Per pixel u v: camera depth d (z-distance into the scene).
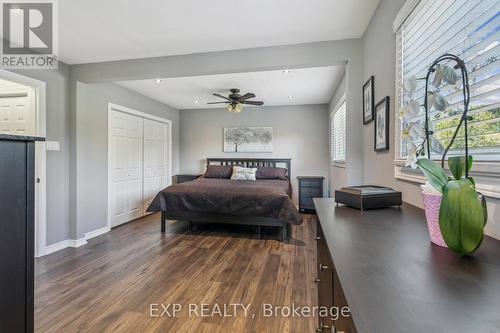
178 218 3.76
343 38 2.52
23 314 0.90
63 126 3.21
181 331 1.64
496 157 0.89
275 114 5.70
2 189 0.84
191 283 2.25
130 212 4.55
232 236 3.62
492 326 0.42
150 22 2.25
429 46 1.29
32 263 0.93
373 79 2.12
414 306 0.47
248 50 2.75
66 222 3.26
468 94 0.82
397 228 0.98
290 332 1.63
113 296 2.04
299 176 5.38
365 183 2.39
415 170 1.40
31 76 2.84
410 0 1.40
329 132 5.32
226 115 5.93
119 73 3.10
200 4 1.98
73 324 1.70
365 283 0.56
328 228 0.98
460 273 0.60
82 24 2.29
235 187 3.83
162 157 5.54
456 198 0.69
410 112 0.98
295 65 2.66
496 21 0.89
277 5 2.00
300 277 2.35
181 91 4.51
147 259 2.80
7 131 2.97
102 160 3.86
